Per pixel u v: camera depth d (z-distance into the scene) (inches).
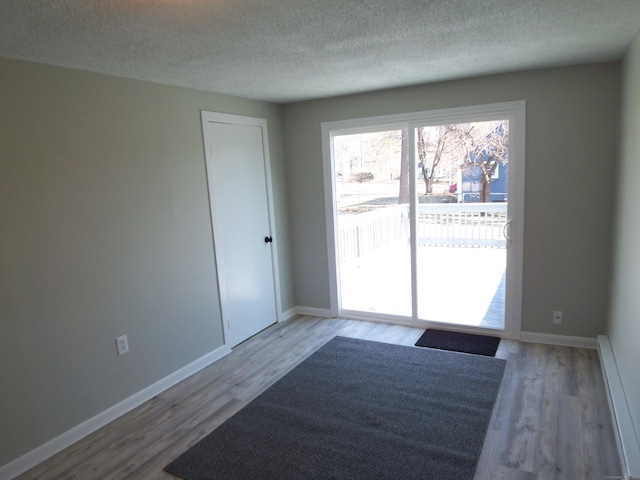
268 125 161.8
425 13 74.7
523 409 101.3
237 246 149.5
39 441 91.9
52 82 92.7
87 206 100.3
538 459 84.0
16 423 88.0
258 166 157.8
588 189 125.0
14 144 86.0
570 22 82.7
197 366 133.2
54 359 94.4
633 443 78.7
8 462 86.8
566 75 122.1
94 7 63.5
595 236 126.2
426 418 99.9
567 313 133.6
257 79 119.8
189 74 109.7
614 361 110.2
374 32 83.7
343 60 104.0
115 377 108.2
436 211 153.7
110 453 93.5
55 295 94.2
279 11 69.4
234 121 145.1
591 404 101.8
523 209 133.4
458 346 139.3
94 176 101.8
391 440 92.3
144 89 114.0
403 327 160.1
